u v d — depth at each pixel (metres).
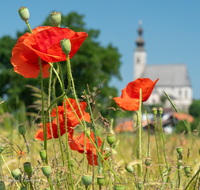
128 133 3.17
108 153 1.02
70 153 1.17
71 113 1.06
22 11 0.88
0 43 26.95
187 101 83.56
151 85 1.11
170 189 1.06
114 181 0.97
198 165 1.28
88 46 25.23
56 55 0.84
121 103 1.10
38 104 1.59
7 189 1.05
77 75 24.50
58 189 1.01
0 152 0.98
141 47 91.25
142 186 0.98
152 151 2.11
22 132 0.99
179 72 86.19
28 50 0.94
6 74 25.27
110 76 27.28
